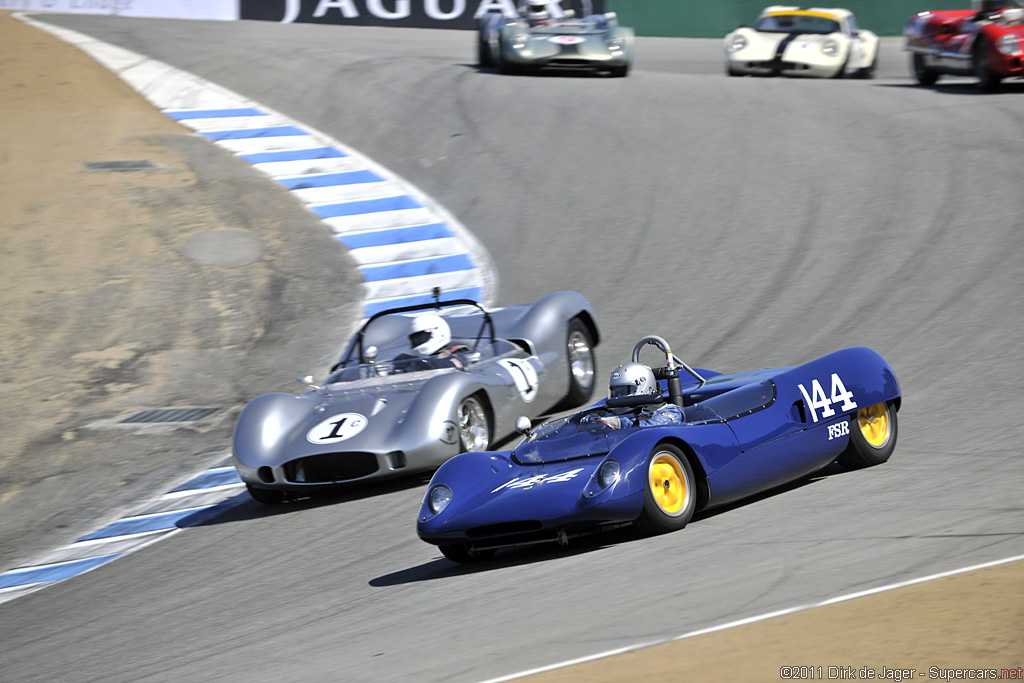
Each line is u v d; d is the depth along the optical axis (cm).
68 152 6719
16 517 3275
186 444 3747
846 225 4947
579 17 8619
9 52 8762
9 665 2055
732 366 3703
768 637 1295
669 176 5953
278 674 1564
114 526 3114
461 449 2962
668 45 11094
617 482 1992
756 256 4769
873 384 2512
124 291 5053
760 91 7438
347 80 8294
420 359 3303
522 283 4962
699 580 1667
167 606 2316
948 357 3441
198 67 8650
